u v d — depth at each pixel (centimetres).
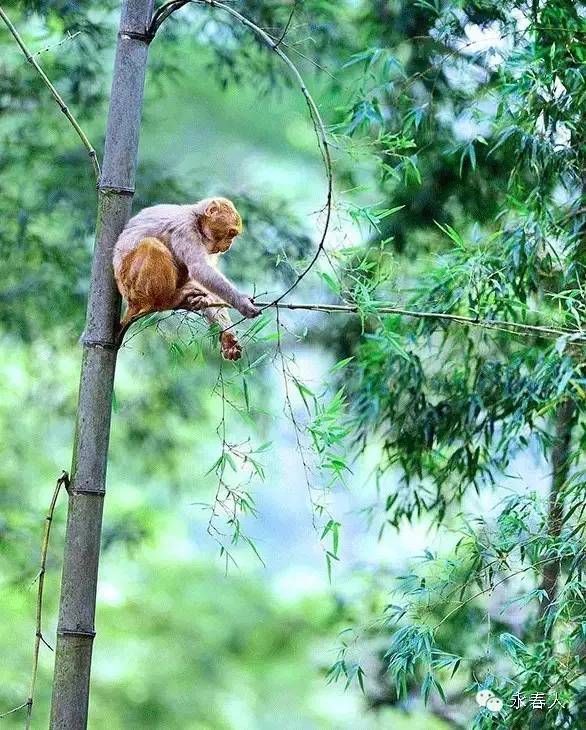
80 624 747
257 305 782
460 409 1003
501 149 1076
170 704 1912
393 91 1150
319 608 2125
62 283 1345
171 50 1357
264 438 1477
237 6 1227
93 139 1405
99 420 757
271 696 2116
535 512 873
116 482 1905
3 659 1571
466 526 911
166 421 1534
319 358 1458
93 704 1838
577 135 904
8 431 1549
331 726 2089
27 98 1336
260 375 1462
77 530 750
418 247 1223
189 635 2025
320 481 840
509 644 821
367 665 1313
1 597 1495
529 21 945
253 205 1337
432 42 1150
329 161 721
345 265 831
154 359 1445
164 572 2070
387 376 1027
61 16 1182
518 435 970
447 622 1048
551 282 988
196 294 788
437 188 1187
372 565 1240
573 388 925
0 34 1345
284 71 1287
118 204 771
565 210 959
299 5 1208
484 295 903
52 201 1282
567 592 810
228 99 2484
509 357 990
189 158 2580
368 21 1265
